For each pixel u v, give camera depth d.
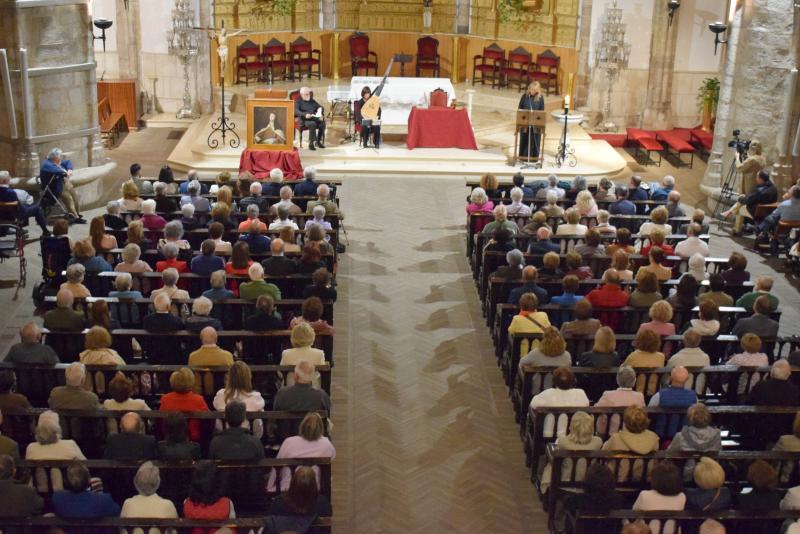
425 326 12.78
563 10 23.61
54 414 7.62
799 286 14.81
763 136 17.86
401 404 10.80
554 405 8.79
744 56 17.81
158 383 9.30
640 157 22.34
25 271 14.12
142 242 12.23
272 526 6.68
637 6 22.95
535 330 10.38
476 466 9.62
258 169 18.31
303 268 11.62
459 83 25.50
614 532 7.06
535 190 16.45
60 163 16.16
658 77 23.25
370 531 8.55
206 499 6.77
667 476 7.08
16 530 6.64
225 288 11.17
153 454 7.66
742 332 10.25
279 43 24.50
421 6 25.27
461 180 19.41
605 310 10.73
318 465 7.50
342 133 21.89
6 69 16.09
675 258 12.66
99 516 6.77
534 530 8.62
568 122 21.81
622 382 8.64
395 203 17.81
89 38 17.25
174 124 23.50
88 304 10.41
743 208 16.81
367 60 25.53
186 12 22.44
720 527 6.45
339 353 11.95
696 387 9.38
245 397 8.35
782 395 8.83
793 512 6.95
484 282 13.02
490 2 24.73
